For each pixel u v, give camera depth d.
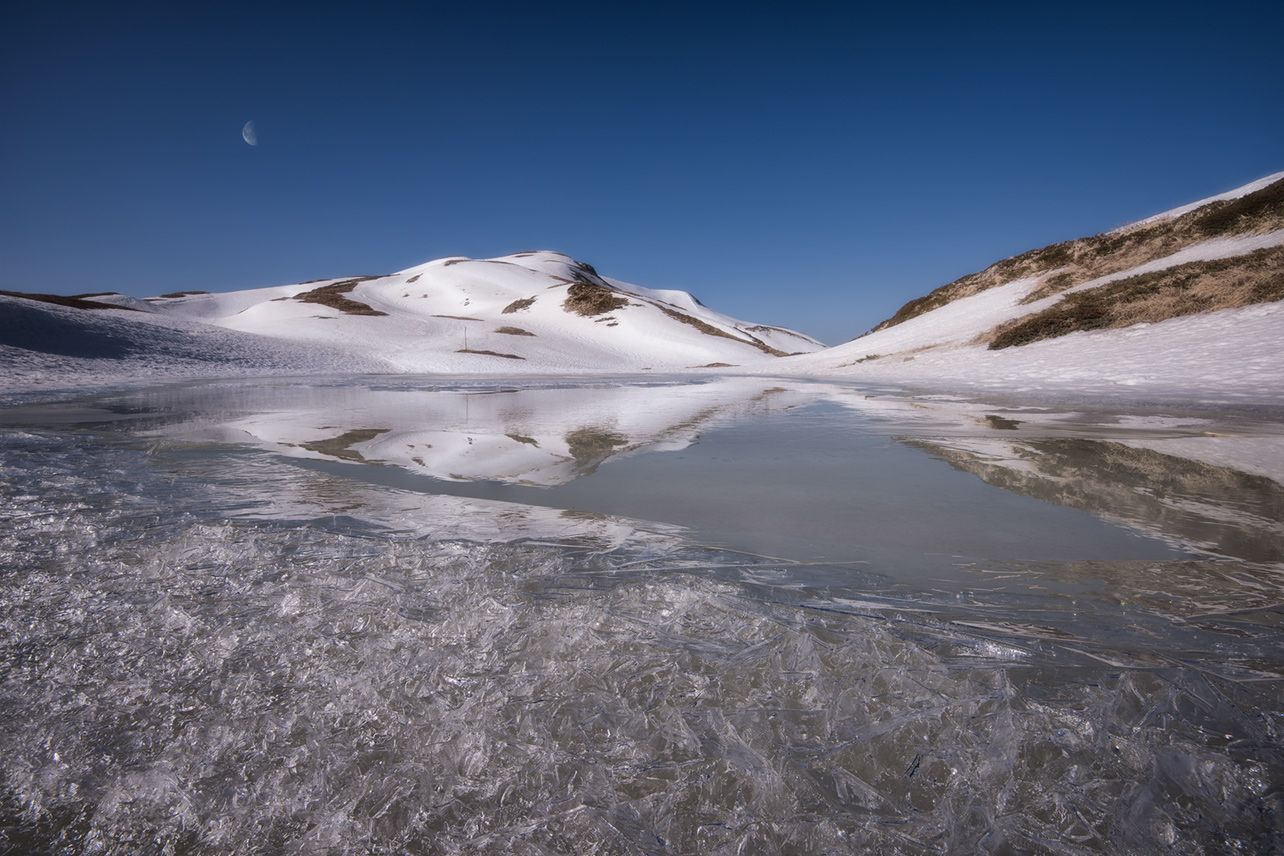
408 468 4.03
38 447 5.00
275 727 1.22
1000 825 0.96
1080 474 3.60
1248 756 1.11
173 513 2.84
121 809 1.04
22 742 1.19
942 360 18.86
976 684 1.34
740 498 3.15
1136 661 1.45
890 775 1.07
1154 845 0.92
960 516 2.76
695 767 1.10
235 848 0.96
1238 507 2.83
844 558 2.21
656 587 1.85
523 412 7.89
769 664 1.41
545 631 1.57
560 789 1.05
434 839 0.96
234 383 18.64
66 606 1.77
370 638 1.55
